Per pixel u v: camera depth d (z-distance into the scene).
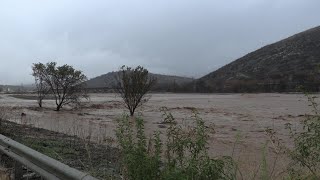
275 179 6.50
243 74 156.12
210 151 12.36
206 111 38.06
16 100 65.12
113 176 7.09
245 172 7.01
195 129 6.15
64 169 5.40
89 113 34.25
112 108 41.34
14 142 7.70
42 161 6.11
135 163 5.46
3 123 17.95
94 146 13.85
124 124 6.48
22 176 7.60
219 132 19.23
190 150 5.67
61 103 38.50
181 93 131.25
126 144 5.78
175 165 5.49
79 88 40.09
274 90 123.94
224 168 5.97
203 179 5.21
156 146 5.79
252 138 16.73
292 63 143.88
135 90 30.81
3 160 9.22
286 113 34.88
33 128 20.14
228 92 135.00
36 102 55.94
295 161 6.99
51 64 38.59
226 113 35.34
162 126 20.11
